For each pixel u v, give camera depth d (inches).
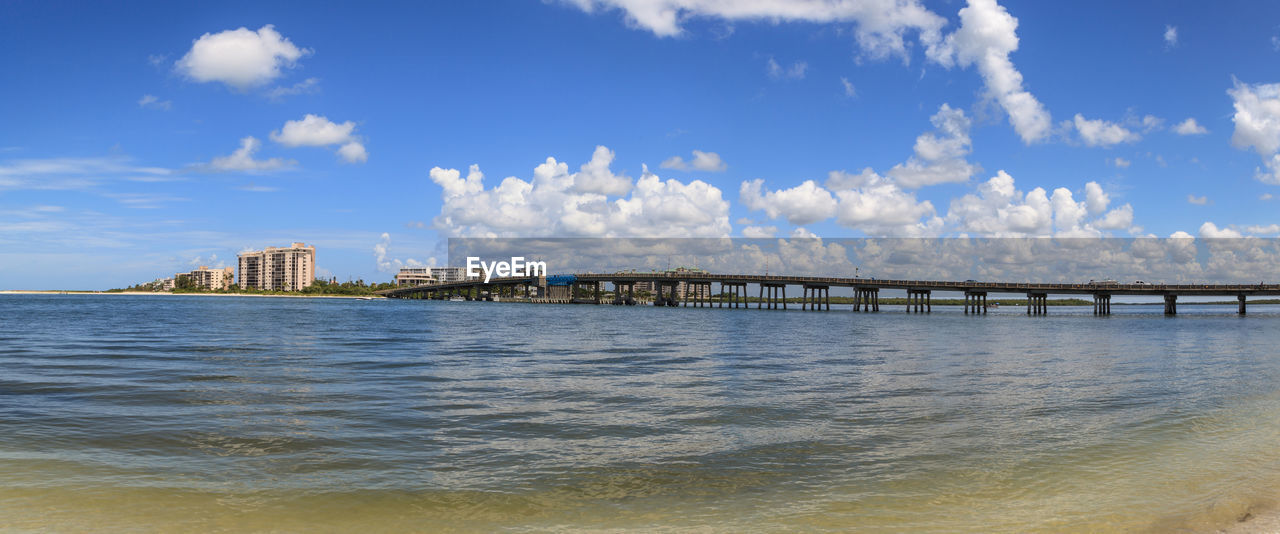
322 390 1017.5
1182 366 1502.2
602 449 645.3
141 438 680.4
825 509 478.0
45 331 2495.1
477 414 822.5
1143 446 669.9
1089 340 2551.7
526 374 1251.8
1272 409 898.7
